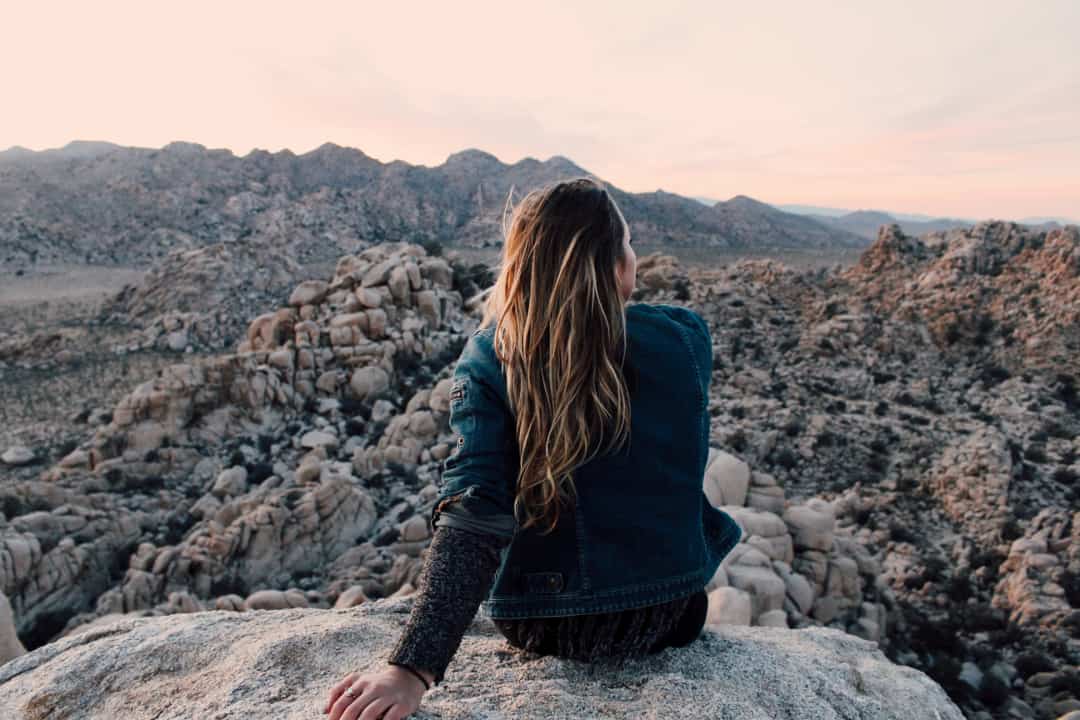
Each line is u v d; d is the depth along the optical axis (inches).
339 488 838.5
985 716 620.4
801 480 1235.2
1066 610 747.4
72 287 4704.7
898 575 890.1
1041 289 2154.3
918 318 2181.3
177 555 755.4
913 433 1406.3
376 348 1311.5
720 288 2281.0
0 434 1419.8
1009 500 1078.4
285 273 3531.0
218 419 1109.1
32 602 707.4
